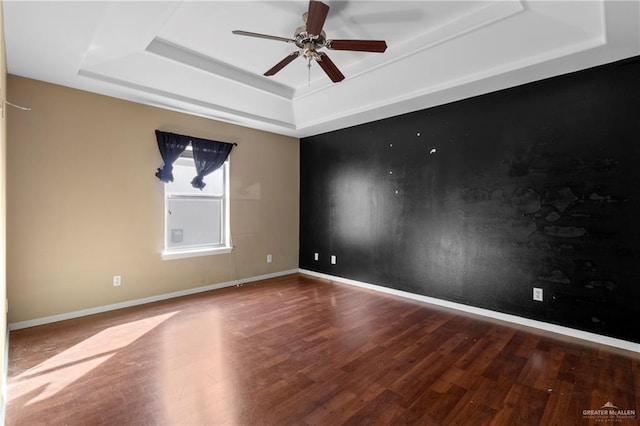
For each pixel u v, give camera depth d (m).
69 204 3.25
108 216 3.50
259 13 2.59
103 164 3.46
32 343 2.69
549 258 3.03
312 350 2.62
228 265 4.62
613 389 2.07
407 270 4.12
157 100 3.63
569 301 2.92
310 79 3.94
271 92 4.09
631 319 2.62
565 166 2.94
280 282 4.88
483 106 3.45
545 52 2.66
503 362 2.43
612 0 1.90
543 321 3.06
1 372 1.81
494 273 3.38
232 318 3.32
